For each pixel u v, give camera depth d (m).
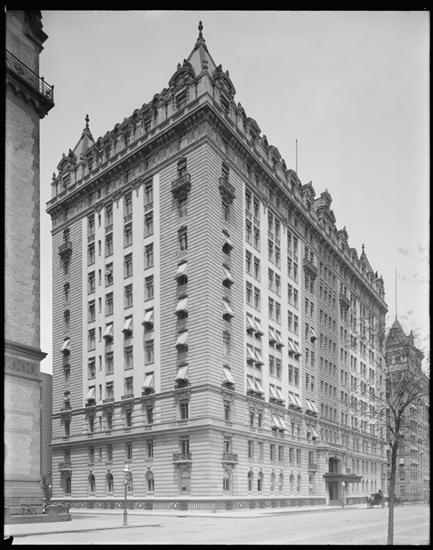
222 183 60.31
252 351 63.12
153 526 35.31
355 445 84.38
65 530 30.08
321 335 79.88
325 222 85.94
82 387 68.75
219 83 62.41
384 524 35.78
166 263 61.25
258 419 63.19
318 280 81.56
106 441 63.81
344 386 82.19
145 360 61.78
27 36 38.56
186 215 60.22
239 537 26.83
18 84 37.06
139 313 63.41
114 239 68.25
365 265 90.12
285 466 66.94
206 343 55.88
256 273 66.56
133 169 67.56
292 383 70.88
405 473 60.66
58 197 76.75
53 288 75.75
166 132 62.78
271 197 71.81
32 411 35.16
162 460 57.75
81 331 70.50
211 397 55.25
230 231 61.62
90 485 65.56
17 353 34.88
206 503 52.91
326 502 74.06
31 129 38.16
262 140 70.69
